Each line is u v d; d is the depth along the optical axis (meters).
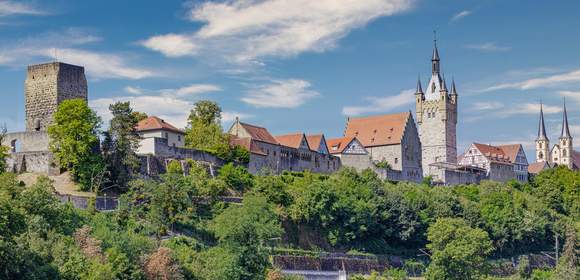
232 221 160.00
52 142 186.50
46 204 148.25
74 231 147.62
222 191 197.62
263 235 163.25
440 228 196.00
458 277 190.50
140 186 178.75
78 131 183.50
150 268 140.88
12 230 127.19
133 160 187.38
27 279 118.56
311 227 199.12
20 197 147.88
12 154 189.88
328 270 189.25
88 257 135.25
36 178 182.88
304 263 185.38
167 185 175.62
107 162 186.00
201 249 167.75
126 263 137.12
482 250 195.88
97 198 172.75
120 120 189.25
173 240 164.62
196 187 188.50
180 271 144.12
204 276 150.25
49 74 198.75
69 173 184.75
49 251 133.00
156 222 168.62
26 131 197.75
